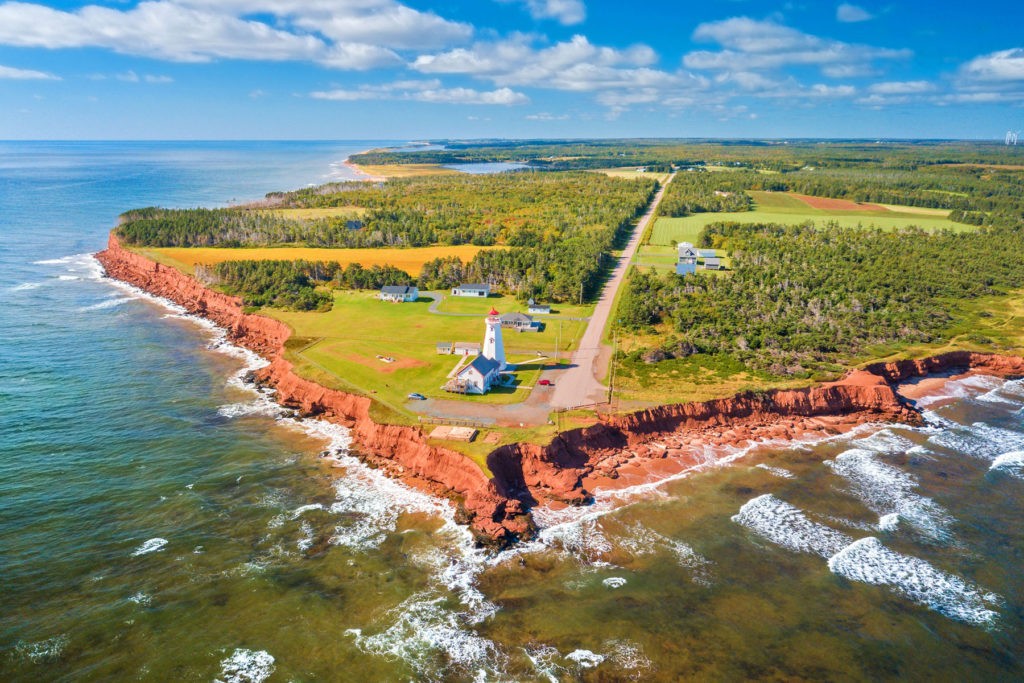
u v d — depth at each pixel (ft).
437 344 375.04
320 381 333.01
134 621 182.80
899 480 268.00
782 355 365.20
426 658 174.60
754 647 179.42
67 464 263.70
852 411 331.16
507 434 271.90
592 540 226.17
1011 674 171.22
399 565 211.20
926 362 378.94
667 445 291.58
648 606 194.80
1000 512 245.24
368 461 276.41
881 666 173.37
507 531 226.99
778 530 232.94
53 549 210.79
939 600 198.80
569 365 360.28
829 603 196.95
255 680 165.58
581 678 168.86
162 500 241.55
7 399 322.14
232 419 313.94
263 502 243.81
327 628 183.83
